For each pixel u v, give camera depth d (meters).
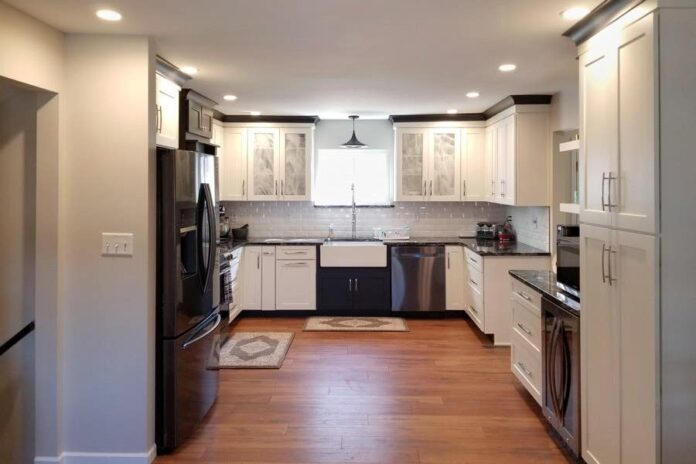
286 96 4.84
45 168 2.78
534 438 3.10
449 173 6.22
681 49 1.96
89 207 2.83
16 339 2.80
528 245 5.64
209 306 3.43
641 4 2.07
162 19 2.60
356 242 6.25
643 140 2.06
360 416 3.42
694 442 2.00
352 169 6.65
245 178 6.25
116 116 2.82
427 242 6.03
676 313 1.99
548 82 4.25
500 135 5.50
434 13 2.56
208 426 3.28
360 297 6.07
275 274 6.06
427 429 3.23
